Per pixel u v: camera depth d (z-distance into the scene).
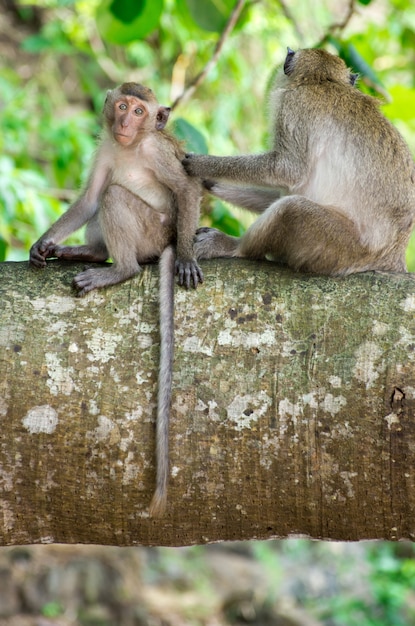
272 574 19.16
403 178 7.88
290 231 7.61
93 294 6.81
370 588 18.30
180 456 6.42
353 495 6.36
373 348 6.42
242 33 16.42
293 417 6.39
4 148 13.46
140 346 6.59
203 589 18.72
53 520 6.57
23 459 6.45
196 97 16.81
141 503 6.47
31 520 6.57
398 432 6.27
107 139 8.13
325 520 6.46
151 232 7.67
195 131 9.34
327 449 6.36
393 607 17.30
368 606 17.66
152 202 7.92
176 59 17.44
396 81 16.25
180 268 6.90
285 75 8.54
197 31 12.44
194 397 6.44
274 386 6.43
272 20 16.11
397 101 11.11
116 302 6.79
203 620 17.56
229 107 16.33
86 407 6.45
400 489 6.30
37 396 6.46
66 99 18.88
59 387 6.47
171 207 7.86
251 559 20.38
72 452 6.44
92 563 18.16
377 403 6.31
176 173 7.88
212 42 15.72
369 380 6.35
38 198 11.48
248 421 6.40
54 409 6.45
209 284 6.82
